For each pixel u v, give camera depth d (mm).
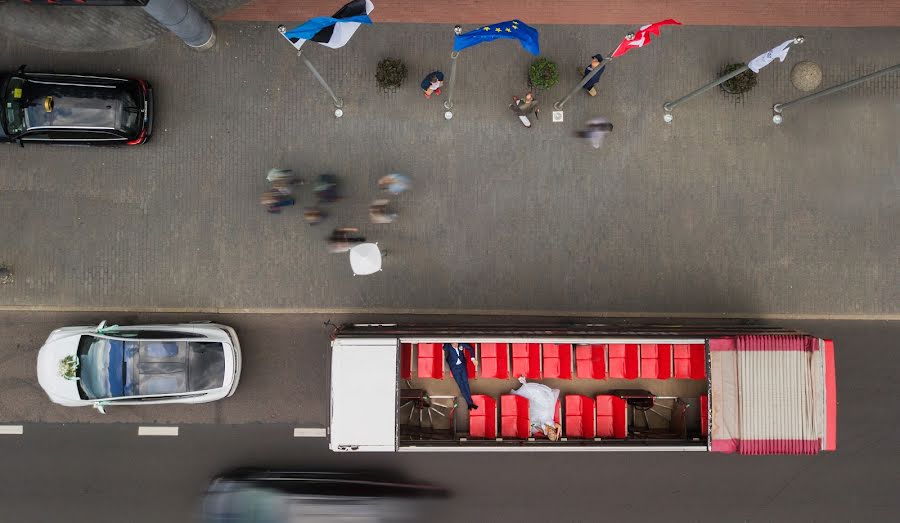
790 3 14891
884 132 14859
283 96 14961
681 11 15062
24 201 14812
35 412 14734
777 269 15094
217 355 14148
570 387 14594
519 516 14906
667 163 15117
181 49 14898
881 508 14891
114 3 12656
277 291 14953
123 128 14109
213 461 14812
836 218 15094
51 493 14727
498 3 15078
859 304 15062
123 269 14852
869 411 14961
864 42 14891
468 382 14141
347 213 14984
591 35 15102
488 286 15031
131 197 14859
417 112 15031
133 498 14742
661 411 14398
